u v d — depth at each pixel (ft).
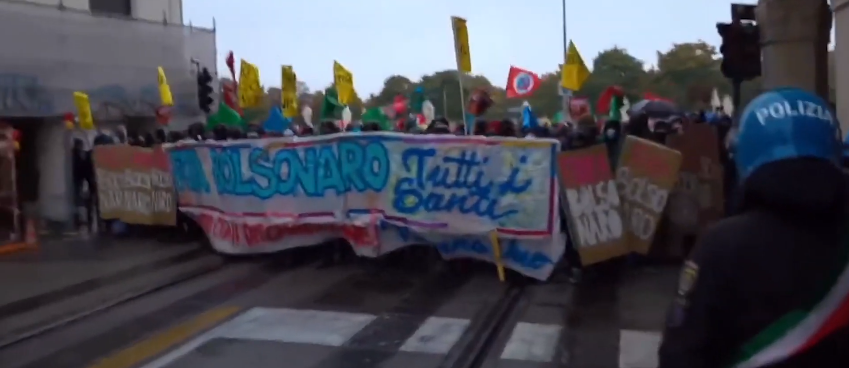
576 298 29.94
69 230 52.37
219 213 40.50
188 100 68.49
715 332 7.44
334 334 25.35
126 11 64.90
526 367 21.91
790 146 7.37
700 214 34.94
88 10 59.57
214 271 36.99
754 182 7.48
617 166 32.96
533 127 48.34
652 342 23.93
